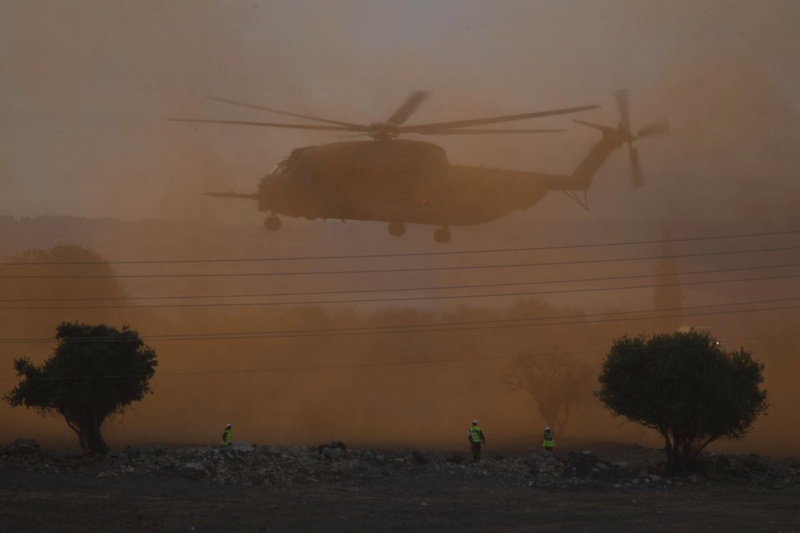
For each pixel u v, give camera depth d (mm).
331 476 53094
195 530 36000
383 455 59375
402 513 41406
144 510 40031
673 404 55562
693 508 44219
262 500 44531
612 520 40031
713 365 56062
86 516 37781
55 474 51438
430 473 55875
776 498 48625
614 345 59562
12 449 56938
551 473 56531
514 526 38188
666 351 57094
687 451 58219
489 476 55594
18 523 35531
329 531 36406
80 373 62625
